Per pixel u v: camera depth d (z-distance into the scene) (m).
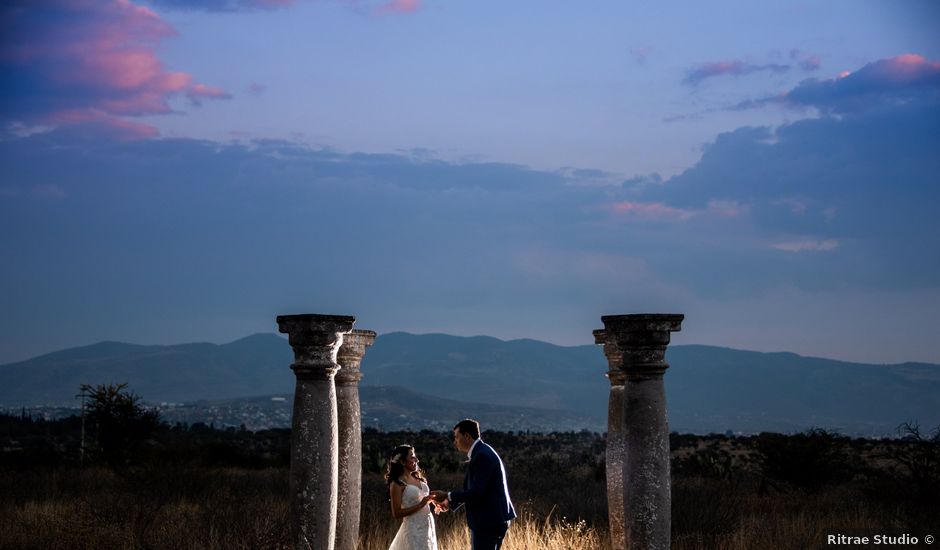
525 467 41.97
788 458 26.58
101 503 19.91
